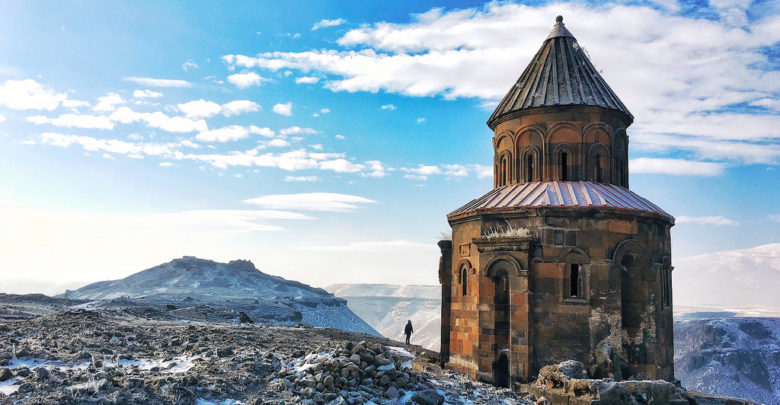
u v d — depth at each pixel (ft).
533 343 87.97
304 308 376.07
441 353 105.60
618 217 90.07
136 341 80.23
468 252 98.89
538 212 90.48
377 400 63.05
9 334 77.00
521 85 106.22
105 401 52.34
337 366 65.10
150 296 371.56
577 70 103.65
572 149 98.99
